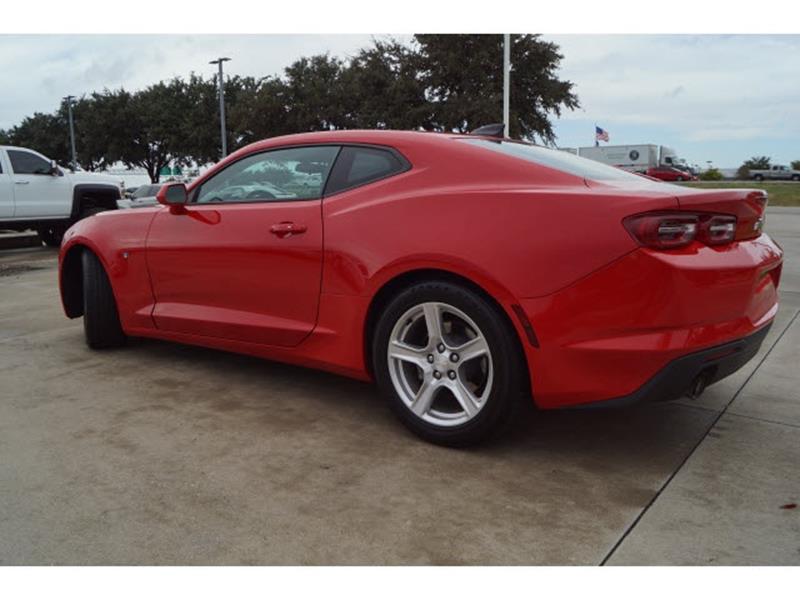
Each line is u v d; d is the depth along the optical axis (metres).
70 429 3.12
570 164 3.12
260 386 3.78
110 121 44.09
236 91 41.41
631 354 2.48
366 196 3.11
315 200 3.29
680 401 3.55
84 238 4.32
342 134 3.33
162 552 2.14
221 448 2.93
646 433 3.12
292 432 3.12
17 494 2.50
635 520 2.35
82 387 3.73
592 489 2.58
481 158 2.93
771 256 2.91
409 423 3.02
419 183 3.00
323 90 32.47
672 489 2.58
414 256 2.84
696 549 2.17
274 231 3.34
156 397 3.58
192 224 3.76
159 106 42.12
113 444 2.96
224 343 3.71
